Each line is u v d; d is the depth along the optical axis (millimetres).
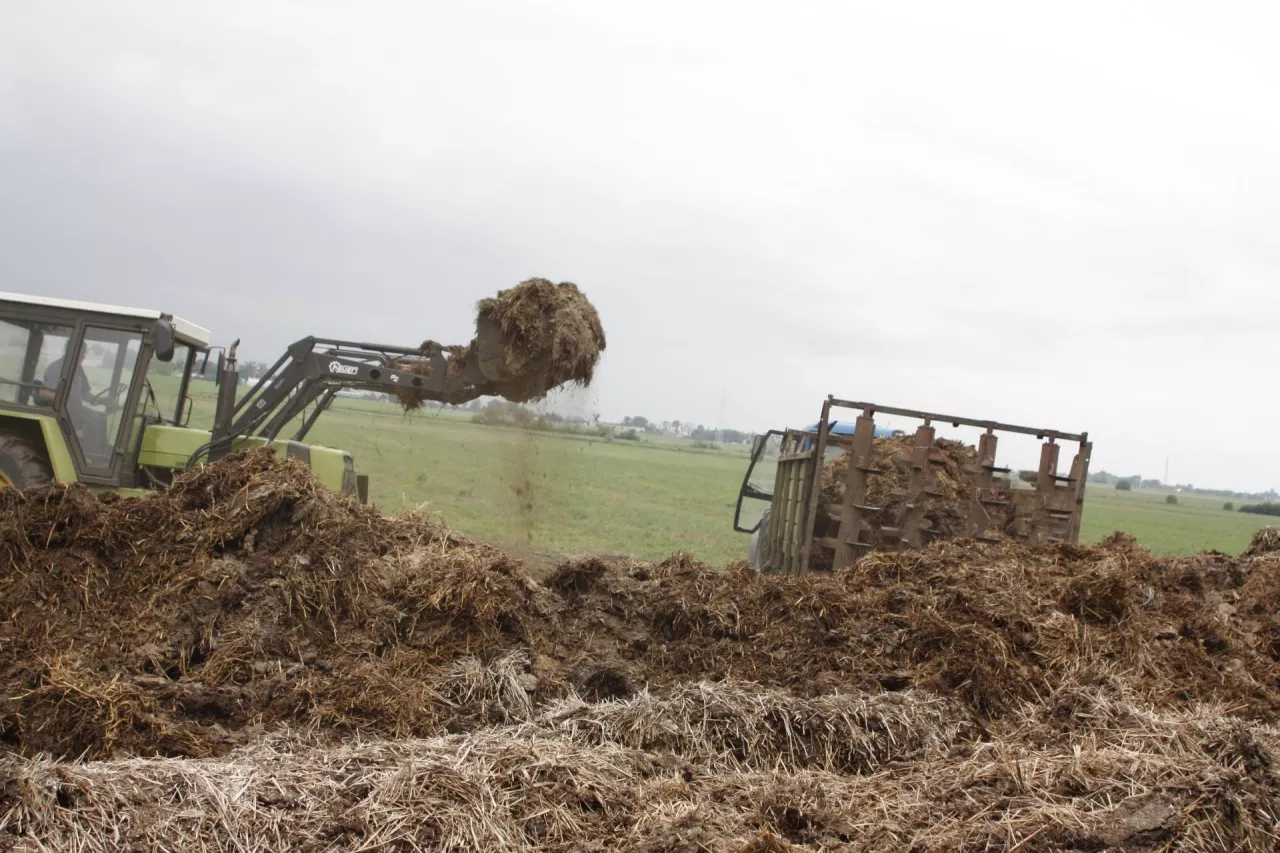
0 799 4426
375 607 7211
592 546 17766
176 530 7348
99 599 6844
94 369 10500
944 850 4742
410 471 24016
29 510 7137
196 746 5648
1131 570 9172
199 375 11820
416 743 5629
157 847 4344
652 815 5023
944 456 11062
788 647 7879
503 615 7449
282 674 6508
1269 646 8758
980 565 9055
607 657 7555
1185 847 4754
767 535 13578
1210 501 101875
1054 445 11125
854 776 6129
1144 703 7227
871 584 8875
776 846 4629
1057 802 5250
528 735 5977
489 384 10414
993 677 7285
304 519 7547
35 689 5758
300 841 4516
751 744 6266
